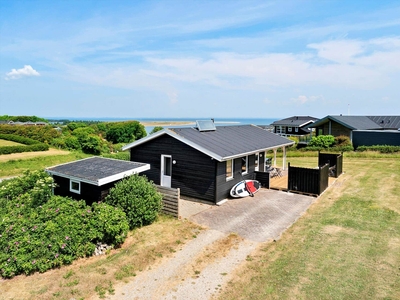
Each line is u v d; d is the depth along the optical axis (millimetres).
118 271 7168
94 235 8273
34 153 39250
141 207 10062
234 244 8703
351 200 12758
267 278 6688
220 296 6109
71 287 6453
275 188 15633
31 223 8250
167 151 14672
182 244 8766
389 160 24047
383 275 6543
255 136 18984
